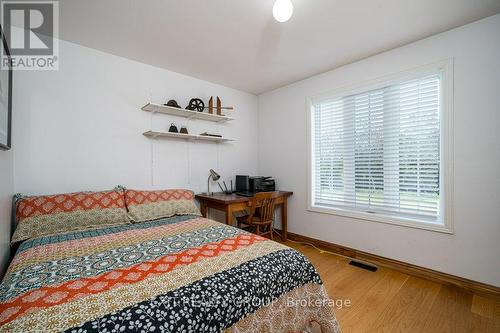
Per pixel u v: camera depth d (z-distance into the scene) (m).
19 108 1.90
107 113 2.36
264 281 1.09
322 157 3.04
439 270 2.06
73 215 1.83
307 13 1.74
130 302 0.86
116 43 2.18
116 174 2.42
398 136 2.34
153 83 2.68
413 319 1.56
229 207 2.62
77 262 1.22
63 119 2.11
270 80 3.17
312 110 3.10
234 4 1.65
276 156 3.55
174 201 2.43
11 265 1.22
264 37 2.09
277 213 3.50
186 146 2.99
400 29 1.97
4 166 1.53
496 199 1.79
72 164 2.16
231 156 3.48
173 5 1.65
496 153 1.79
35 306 0.83
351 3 1.64
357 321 1.54
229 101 3.44
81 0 1.58
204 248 1.40
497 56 1.77
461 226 1.95
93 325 0.74
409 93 2.26
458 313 1.62
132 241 1.55
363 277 2.16
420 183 2.21
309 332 1.36
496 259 1.80
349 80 2.66
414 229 2.21
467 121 1.90
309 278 1.29
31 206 1.74
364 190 2.62
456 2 1.63
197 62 2.60
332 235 2.88
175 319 0.81
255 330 1.01
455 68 1.95
